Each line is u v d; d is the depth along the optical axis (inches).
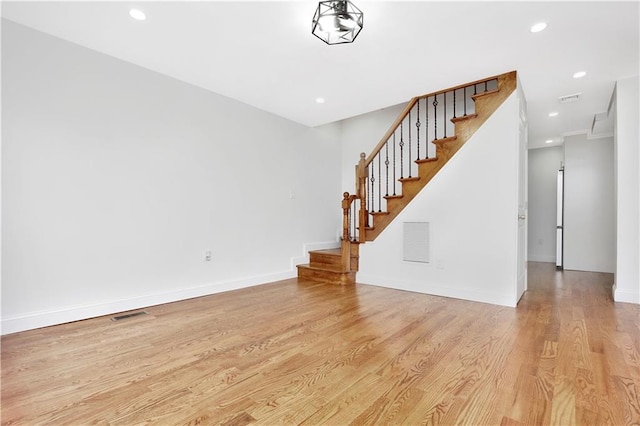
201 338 89.3
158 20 89.2
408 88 136.4
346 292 145.2
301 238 191.6
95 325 100.1
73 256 103.8
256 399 58.7
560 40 96.5
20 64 93.7
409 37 95.4
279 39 98.1
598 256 198.2
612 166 194.9
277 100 153.0
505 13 83.4
